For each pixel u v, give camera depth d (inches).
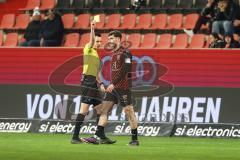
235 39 2110.0
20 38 2509.8
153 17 2437.3
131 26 2404.0
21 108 1897.1
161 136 1791.3
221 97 1775.3
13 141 1553.9
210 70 1786.4
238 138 1740.9
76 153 1234.6
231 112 1761.8
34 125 1878.7
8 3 2716.5
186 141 1637.6
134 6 2464.3
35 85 1891.0
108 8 2511.1
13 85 1908.2
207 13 2183.8
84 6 2586.1
